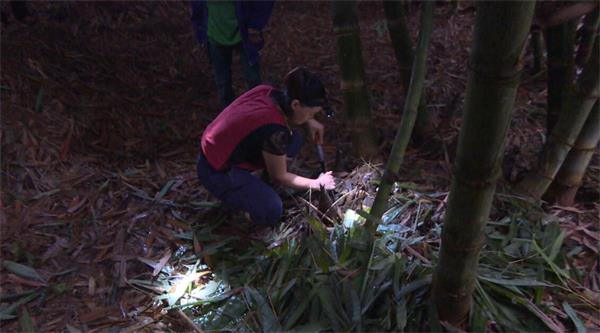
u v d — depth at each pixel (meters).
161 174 3.27
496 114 1.36
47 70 4.09
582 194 2.76
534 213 2.50
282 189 2.88
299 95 2.32
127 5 5.95
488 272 2.13
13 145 3.21
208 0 3.38
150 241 2.66
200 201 2.96
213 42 3.56
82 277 2.43
